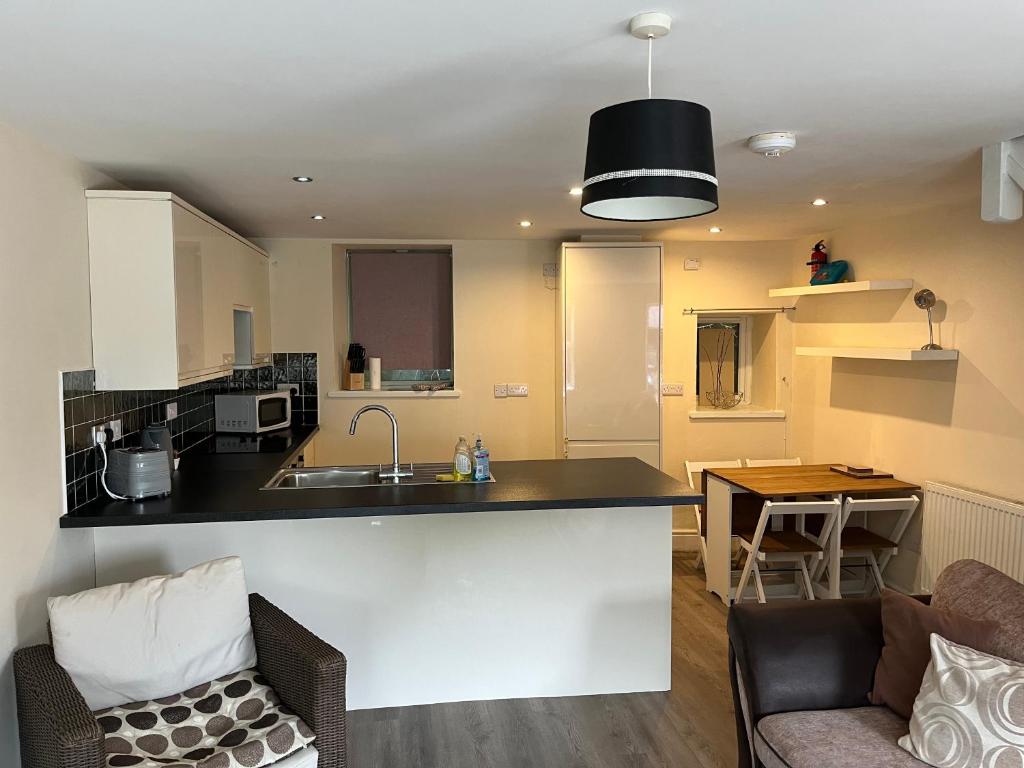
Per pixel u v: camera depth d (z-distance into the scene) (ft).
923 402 13.92
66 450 9.10
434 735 9.81
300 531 10.31
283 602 10.33
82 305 9.60
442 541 10.59
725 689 11.08
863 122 8.20
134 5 5.13
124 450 10.14
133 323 9.88
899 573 14.52
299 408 17.80
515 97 7.23
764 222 15.47
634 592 10.94
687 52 6.12
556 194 12.21
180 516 9.27
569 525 10.80
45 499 8.61
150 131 8.24
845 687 7.75
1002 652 7.00
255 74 6.53
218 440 15.49
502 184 11.40
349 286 18.95
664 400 18.45
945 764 6.38
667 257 18.16
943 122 8.22
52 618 7.30
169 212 9.82
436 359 19.13
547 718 10.25
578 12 5.32
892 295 14.74
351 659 10.53
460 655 10.73
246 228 15.99
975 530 12.32
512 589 10.75
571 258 16.81
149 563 10.02
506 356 18.13
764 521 13.24
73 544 9.31
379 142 8.87
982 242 12.45
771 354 18.74
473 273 17.98
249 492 10.50
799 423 18.28
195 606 7.91
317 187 11.59
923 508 13.70
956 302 13.05
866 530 14.90
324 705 7.12
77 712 6.28
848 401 16.28
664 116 5.40
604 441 17.10
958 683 6.65
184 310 10.34
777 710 7.64
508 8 5.24
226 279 12.86
